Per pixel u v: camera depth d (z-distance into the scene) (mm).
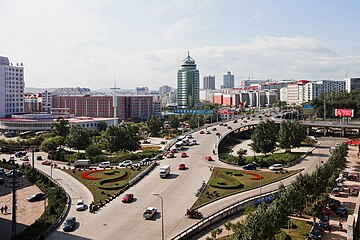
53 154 152500
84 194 100625
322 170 94625
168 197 96938
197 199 94625
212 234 67125
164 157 147750
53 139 170750
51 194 101812
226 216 84500
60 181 114438
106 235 73625
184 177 116250
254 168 129000
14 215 74938
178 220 81188
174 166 131625
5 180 123312
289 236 74500
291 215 86938
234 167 131375
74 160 144875
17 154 164875
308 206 92875
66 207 88562
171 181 111875
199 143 178750
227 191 100938
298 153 161625
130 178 114750
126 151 162875
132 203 92812
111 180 111250
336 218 85938
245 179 113500
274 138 158250
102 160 143000
